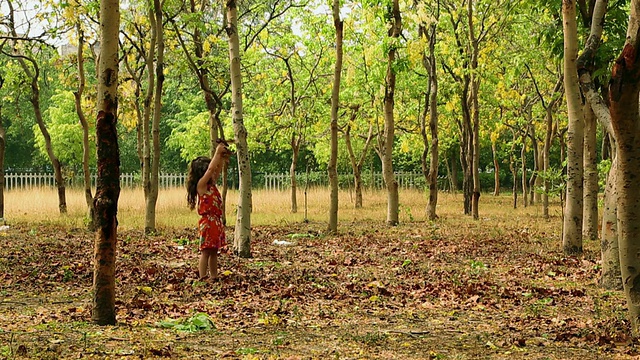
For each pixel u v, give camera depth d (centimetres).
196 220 2391
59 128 4262
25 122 5025
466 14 2588
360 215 2842
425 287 1098
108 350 638
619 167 713
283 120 2797
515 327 814
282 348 682
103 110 739
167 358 618
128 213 2634
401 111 3086
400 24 2209
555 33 1509
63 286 1040
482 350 693
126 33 2181
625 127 685
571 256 1495
